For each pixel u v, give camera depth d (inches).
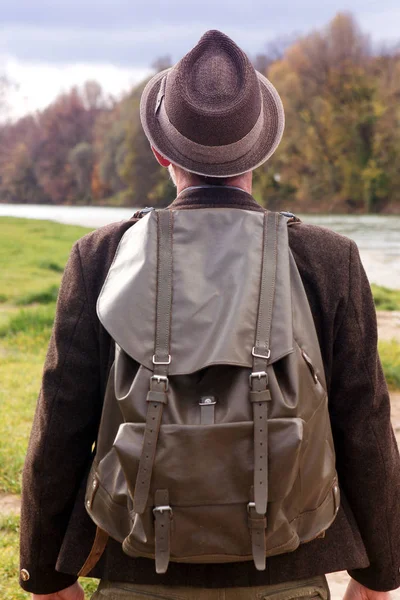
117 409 50.6
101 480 51.0
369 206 2087.8
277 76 2353.6
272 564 52.2
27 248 797.2
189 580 51.8
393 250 946.1
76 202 3631.9
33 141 3890.3
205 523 47.2
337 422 55.1
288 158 2188.7
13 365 281.4
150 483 47.1
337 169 2143.2
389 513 55.9
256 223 53.7
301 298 52.3
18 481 154.1
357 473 54.8
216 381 48.9
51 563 56.8
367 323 55.8
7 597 108.5
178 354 49.1
